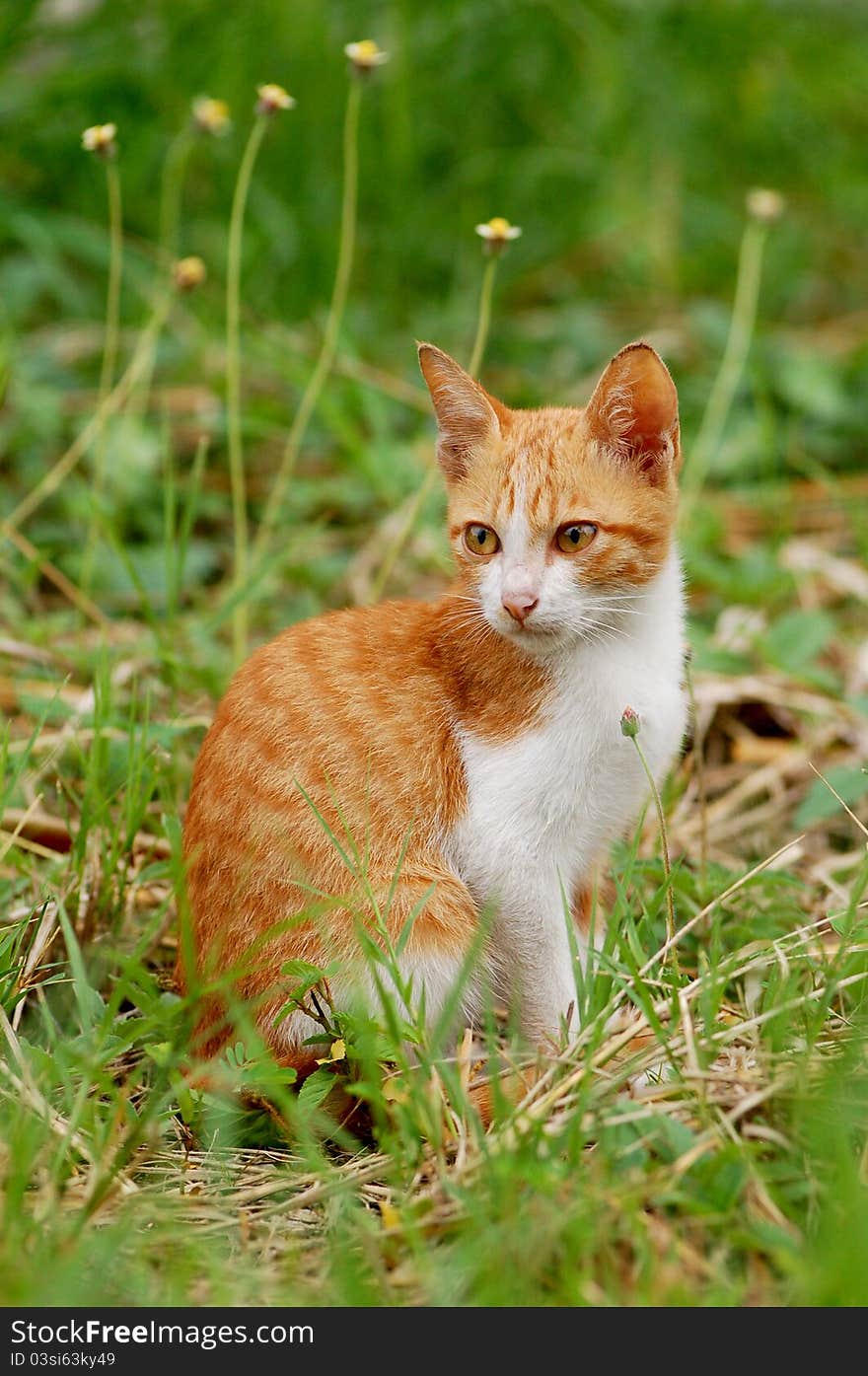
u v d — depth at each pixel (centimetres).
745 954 427
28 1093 365
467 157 959
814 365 822
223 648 646
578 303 935
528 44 984
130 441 719
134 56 902
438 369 460
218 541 738
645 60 1005
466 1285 312
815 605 690
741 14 1041
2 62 877
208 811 441
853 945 425
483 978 446
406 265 916
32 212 846
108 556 682
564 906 442
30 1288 296
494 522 442
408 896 423
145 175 891
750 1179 335
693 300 945
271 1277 325
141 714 567
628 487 438
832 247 1005
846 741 597
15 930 432
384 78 920
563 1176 330
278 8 906
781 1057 369
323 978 399
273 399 805
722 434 813
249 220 881
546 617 425
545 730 436
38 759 539
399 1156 353
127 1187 354
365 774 436
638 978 376
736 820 558
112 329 638
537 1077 380
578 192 957
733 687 603
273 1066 370
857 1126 346
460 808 440
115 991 376
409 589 696
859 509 756
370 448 743
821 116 1053
